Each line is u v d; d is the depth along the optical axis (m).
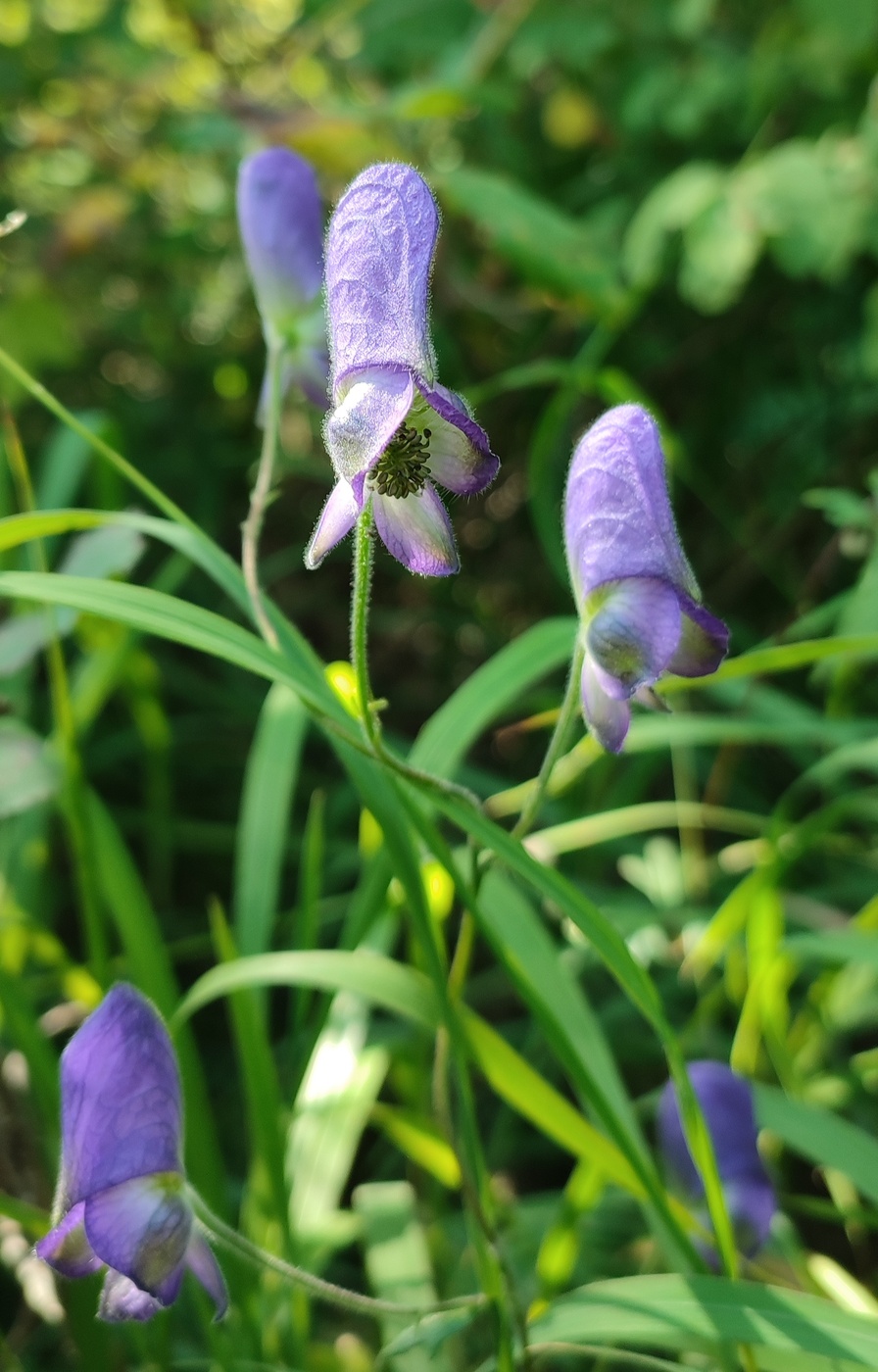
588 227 0.58
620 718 0.26
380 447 0.24
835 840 0.44
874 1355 0.27
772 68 0.53
